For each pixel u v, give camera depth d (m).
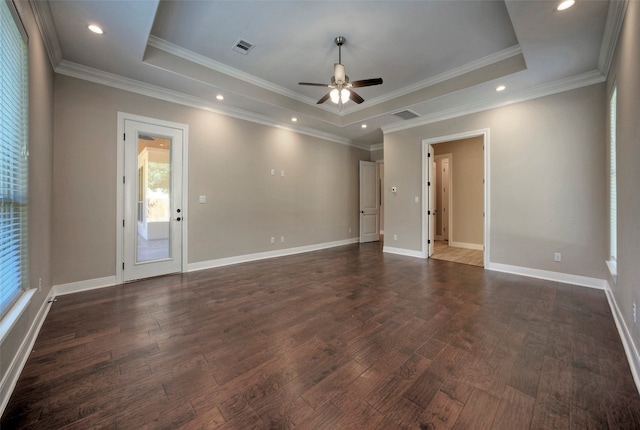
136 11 2.35
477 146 6.37
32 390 1.58
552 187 3.74
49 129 2.85
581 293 3.22
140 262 3.80
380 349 2.04
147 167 3.88
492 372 1.76
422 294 3.23
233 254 4.81
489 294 3.21
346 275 4.07
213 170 4.51
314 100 5.02
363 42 3.22
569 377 1.70
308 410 1.44
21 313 1.75
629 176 2.08
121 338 2.19
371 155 7.75
